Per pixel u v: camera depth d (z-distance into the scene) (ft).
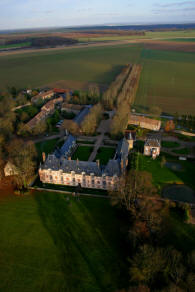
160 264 308.40
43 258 360.48
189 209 435.94
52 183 526.16
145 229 367.04
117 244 379.14
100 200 473.67
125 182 462.19
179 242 374.02
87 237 392.88
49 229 410.31
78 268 344.28
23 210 453.58
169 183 516.32
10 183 530.27
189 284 285.43
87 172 495.00
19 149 577.02
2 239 392.68
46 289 319.88
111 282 324.80
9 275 338.13
